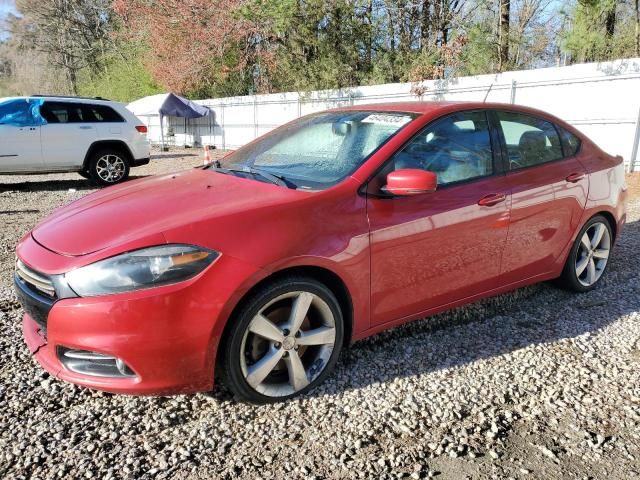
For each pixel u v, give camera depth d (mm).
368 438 2467
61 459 2293
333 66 19641
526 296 4242
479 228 3303
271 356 2656
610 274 4754
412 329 3627
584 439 2486
